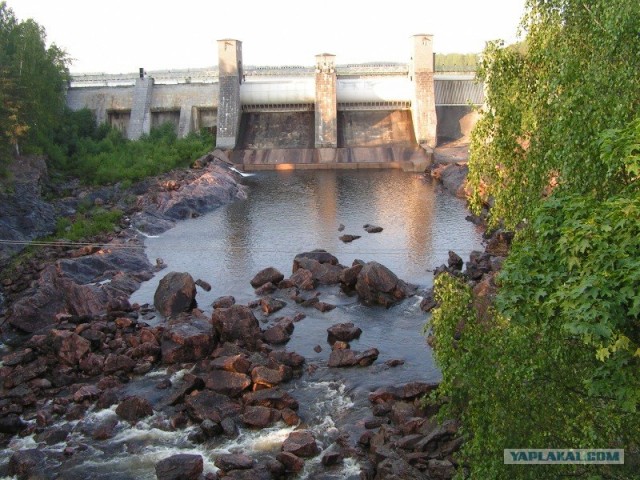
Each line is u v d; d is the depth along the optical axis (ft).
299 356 126.72
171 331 131.34
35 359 131.44
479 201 91.66
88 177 282.36
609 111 62.64
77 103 377.30
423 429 96.58
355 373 122.62
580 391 58.03
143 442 102.83
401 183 297.53
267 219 241.35
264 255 199.00
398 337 138.82
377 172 325.01
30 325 147.95
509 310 54.65
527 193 79.36
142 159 299.58
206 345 129.59
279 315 152.66
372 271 159.22
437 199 264.93
